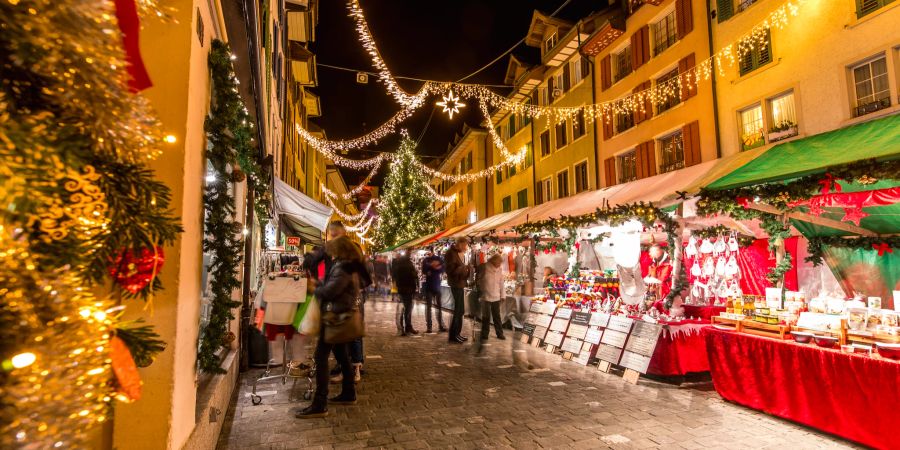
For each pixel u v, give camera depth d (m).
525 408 5.05
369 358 7.66
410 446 3.99
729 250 7.86
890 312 4.24
